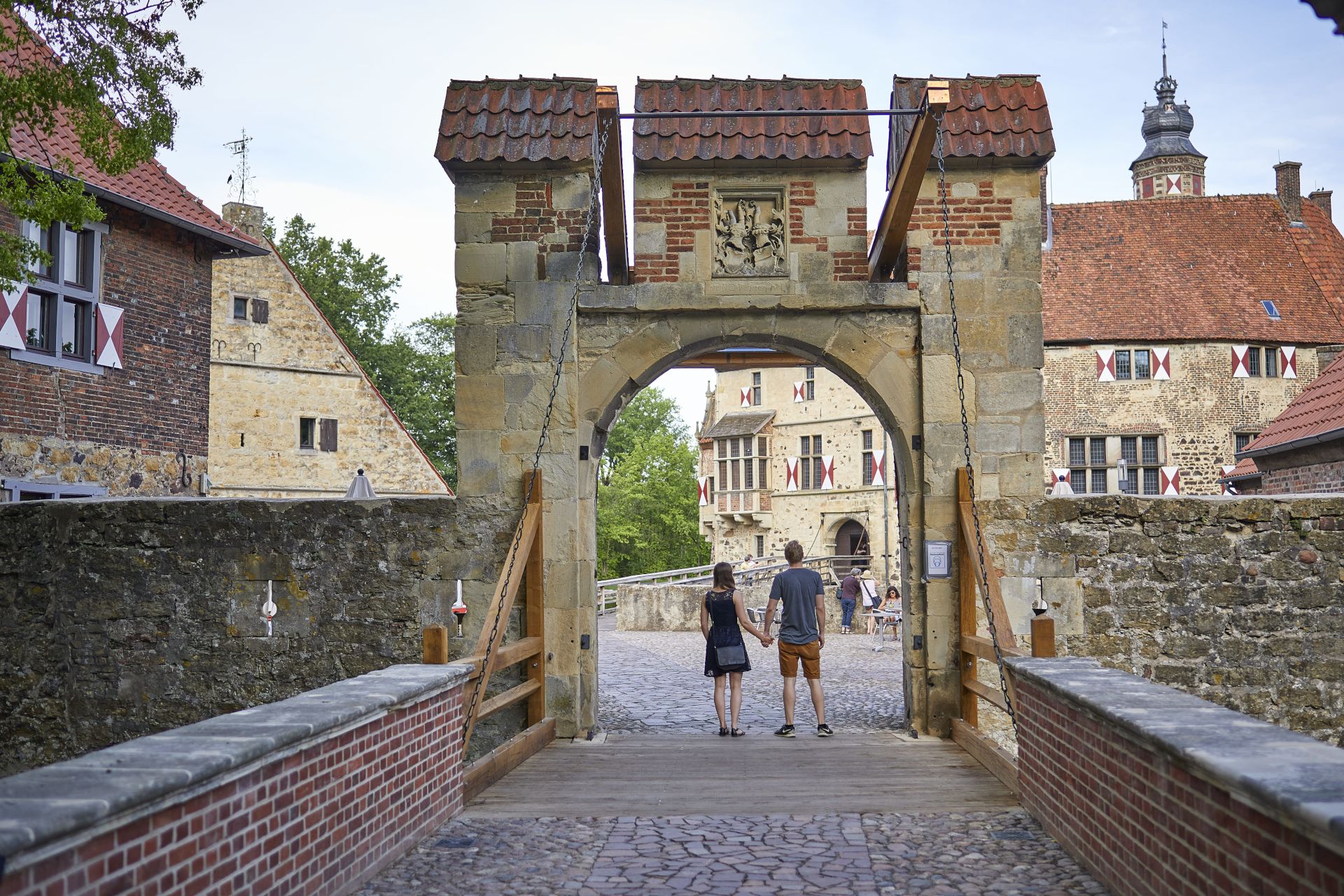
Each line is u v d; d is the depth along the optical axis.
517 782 8.04
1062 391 33.53
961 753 9.19
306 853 4.84
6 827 3.03
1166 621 10.24
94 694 10.88
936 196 10.52
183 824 3.86
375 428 31.58
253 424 29.56
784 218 10.63
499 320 10.59
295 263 45.09
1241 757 3.90
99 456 17.75
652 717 12.80
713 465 47.91
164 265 19.41
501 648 8.91
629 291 10.54
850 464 42.31
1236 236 35.88
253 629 10.77
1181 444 33.22
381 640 10.63
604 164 9.69
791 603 10.55
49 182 9.95
